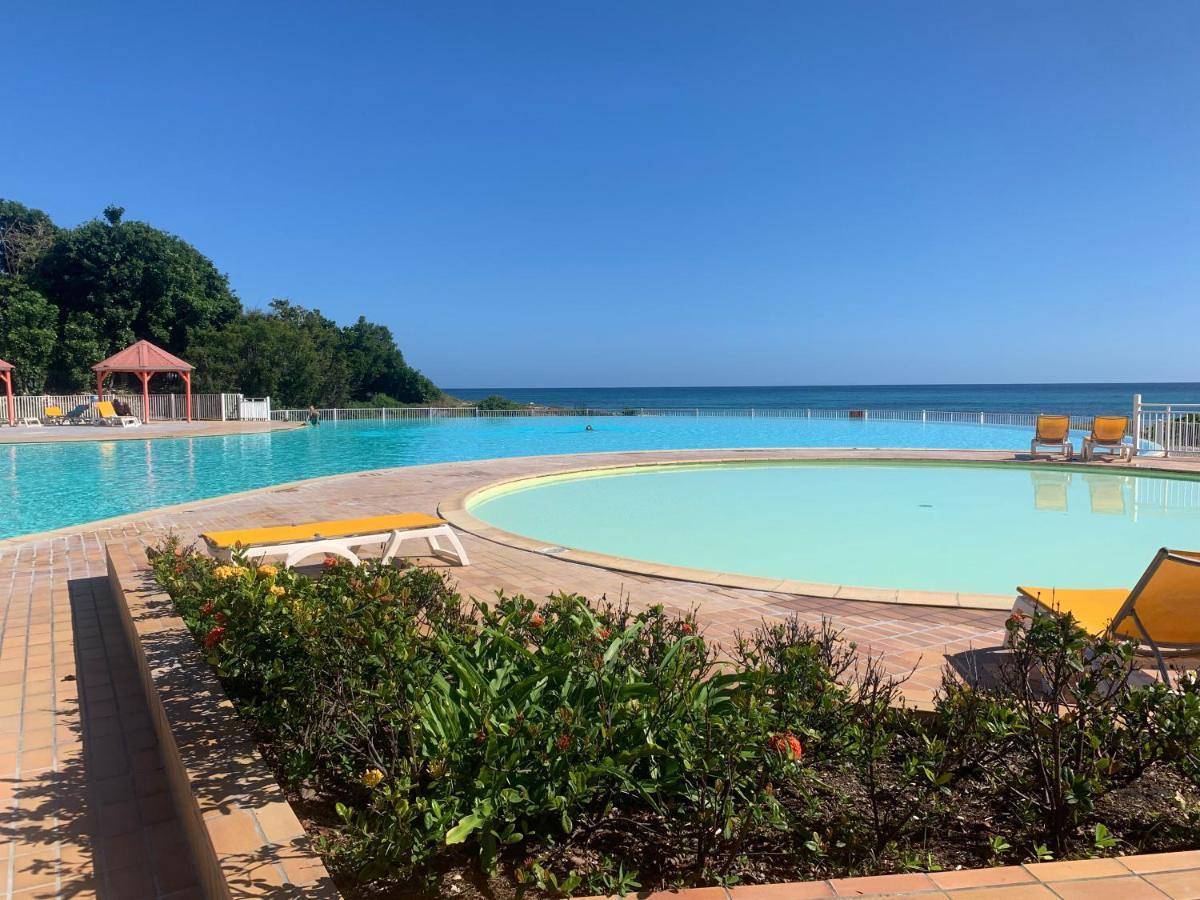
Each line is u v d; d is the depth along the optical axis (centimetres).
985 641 455
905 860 201
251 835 186
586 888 182
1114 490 1270
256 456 2030
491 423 3262
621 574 641
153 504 1306
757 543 888
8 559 721
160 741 317
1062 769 223
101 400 2748
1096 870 170
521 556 712
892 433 2698
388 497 1091
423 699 224
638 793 212
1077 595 401
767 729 206
